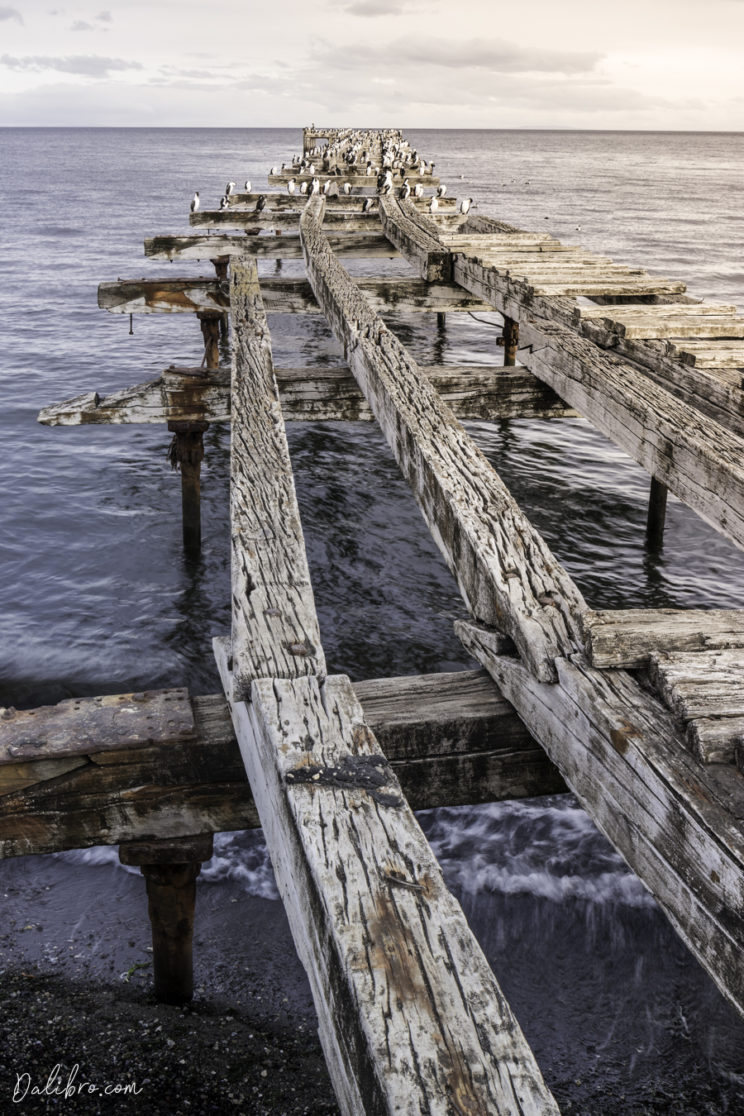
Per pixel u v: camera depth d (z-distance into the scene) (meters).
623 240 38.38
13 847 2.79
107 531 9.36
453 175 83.94
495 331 18.86
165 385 8.13
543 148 181.62
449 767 2.82
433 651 7.27
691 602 8.11
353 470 11.10
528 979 4.29
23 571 8.50
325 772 2.06
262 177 77.94
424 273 9.66
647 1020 4.06
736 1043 3.95
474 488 3.56
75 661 7.14
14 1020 3.89
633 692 2.40
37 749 2.70
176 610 7.90
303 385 7.06
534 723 2.71
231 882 4.89
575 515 9.89
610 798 2.31
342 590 8.18
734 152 181.50
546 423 13.05
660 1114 3.61
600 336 6.20
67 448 11.77
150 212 47.28
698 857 1.95
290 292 9.81
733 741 2.12
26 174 78.62
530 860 5.05
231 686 2.80
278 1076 3.66
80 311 21.19
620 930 4.57
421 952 1.55
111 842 2.86
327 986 1.70
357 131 47.19
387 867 1.75
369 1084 1.40
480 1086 1.30
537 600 2.85
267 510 3.65
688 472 4.34
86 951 4.35
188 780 2.82
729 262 31.61
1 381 14.98
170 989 3.99
